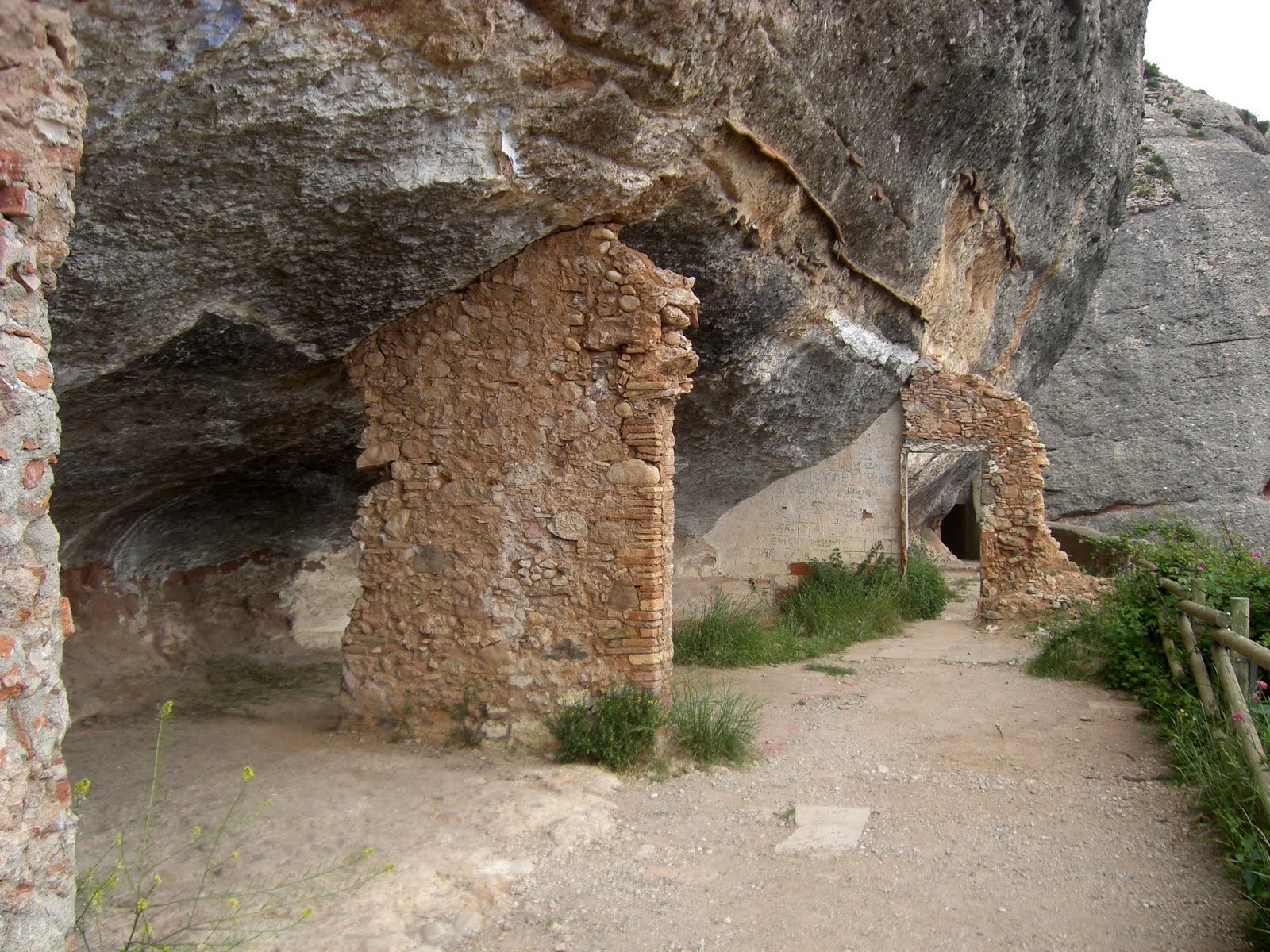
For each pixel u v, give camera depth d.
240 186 4.04
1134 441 22.78
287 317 5.29
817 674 8.62
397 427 6.04
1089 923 3.77
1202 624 6.86
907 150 8.04
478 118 4.39
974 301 12.07
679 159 5.57
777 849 4.57
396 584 6.04
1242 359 22.33
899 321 10.33
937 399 11.55
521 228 5.40
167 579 8.50
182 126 3.61
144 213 3.94
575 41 4.37
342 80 3.79
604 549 5.73
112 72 3.28
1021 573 11.20
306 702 7.50
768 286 7.59
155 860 4.18
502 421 5.86
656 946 3.64
